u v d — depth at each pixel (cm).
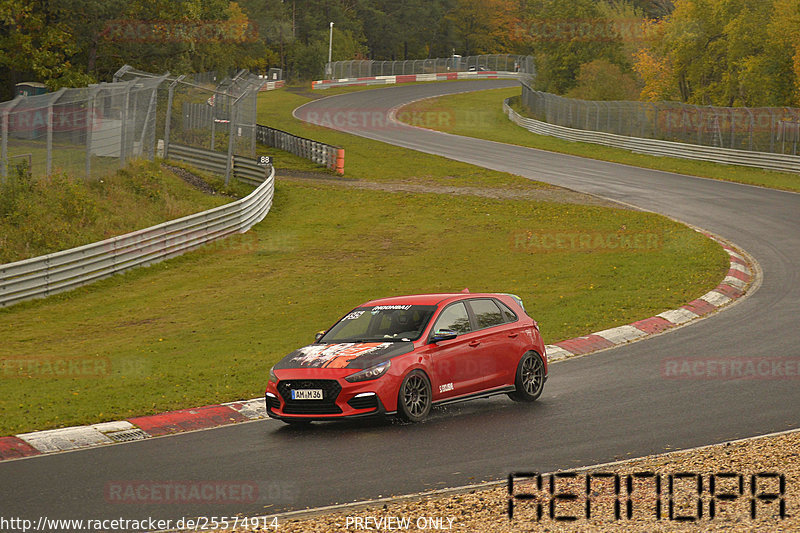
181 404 1372
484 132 7419
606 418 1166
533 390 1330
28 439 1162
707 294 2170
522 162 5428
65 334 2134
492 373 1280
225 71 9994
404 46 17625
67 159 3297
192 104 4372
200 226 3222
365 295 2411
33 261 2539
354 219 3731
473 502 798
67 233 2886
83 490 911
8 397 1495
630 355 1628
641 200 3962
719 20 7950
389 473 932
